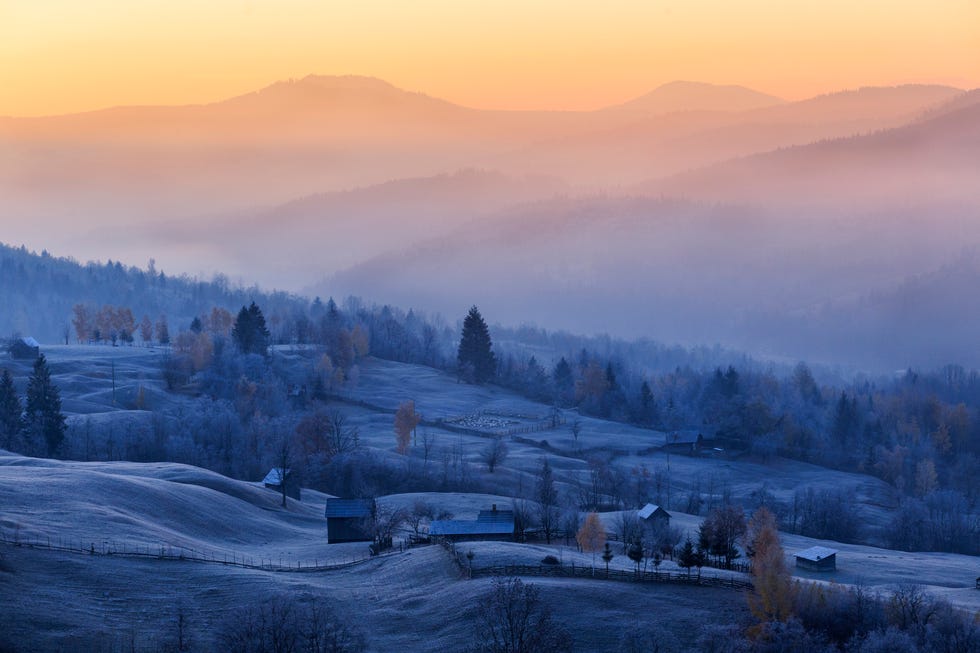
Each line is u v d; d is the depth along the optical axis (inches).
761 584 6653.5
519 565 7485.2
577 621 6432.1
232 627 5836.6
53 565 6865.2
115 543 7554.1
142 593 6663.4
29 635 5728.3
